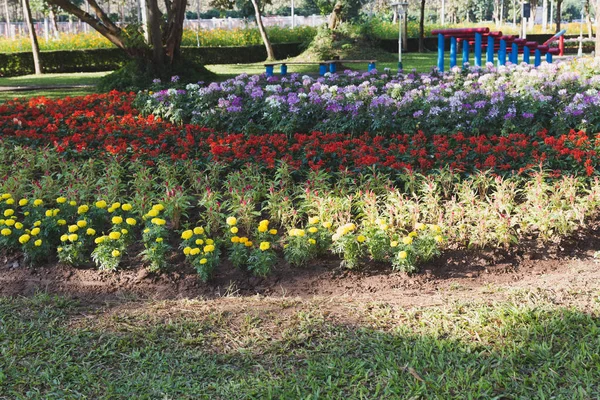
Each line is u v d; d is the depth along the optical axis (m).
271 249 5.15
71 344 3.94
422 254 5.11
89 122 9.77
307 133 9.50
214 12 64.12
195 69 17.22
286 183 6.66
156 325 4.18
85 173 7.32
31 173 7.32
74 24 45.44
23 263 5.27
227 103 9.90
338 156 7.37
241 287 4.95
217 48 28.06
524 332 3.90
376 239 5.08
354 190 6.46
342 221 5.66
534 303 4.32
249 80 11.71
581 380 3.42
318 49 25.92
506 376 3.49
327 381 3.48
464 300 4.44
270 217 5.98
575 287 4.60
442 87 10.52
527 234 5.59
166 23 16.44
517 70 11.74
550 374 3.46
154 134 8.98
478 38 16.09
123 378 3.59
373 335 3.98
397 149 7.57
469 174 6.63
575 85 10.34
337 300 4.61
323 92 10.36
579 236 5.56
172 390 3.46
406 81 11.31
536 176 6.12
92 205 5.96
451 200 6.25
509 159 7.19
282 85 11.83
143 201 5.81
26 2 23.80
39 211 5.61
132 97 11.68
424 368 3.60
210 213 5.70
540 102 9.04
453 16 71.44
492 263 5.21
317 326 4.12
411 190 6.50
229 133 9.62
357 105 9.10
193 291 4.91
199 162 7.39
